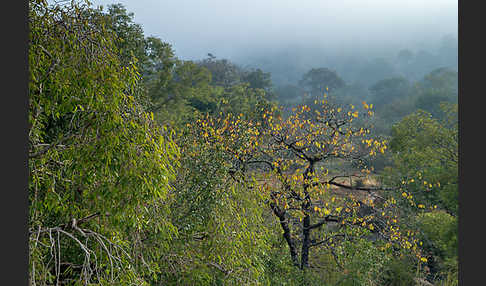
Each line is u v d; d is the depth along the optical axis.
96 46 4.67
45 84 4.50
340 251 11.15
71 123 4.55
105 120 4.30
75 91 4.48
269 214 10.33
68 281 4.71
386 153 19.98
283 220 10.88
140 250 5.50
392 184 14.54
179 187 6.75
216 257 6.88
